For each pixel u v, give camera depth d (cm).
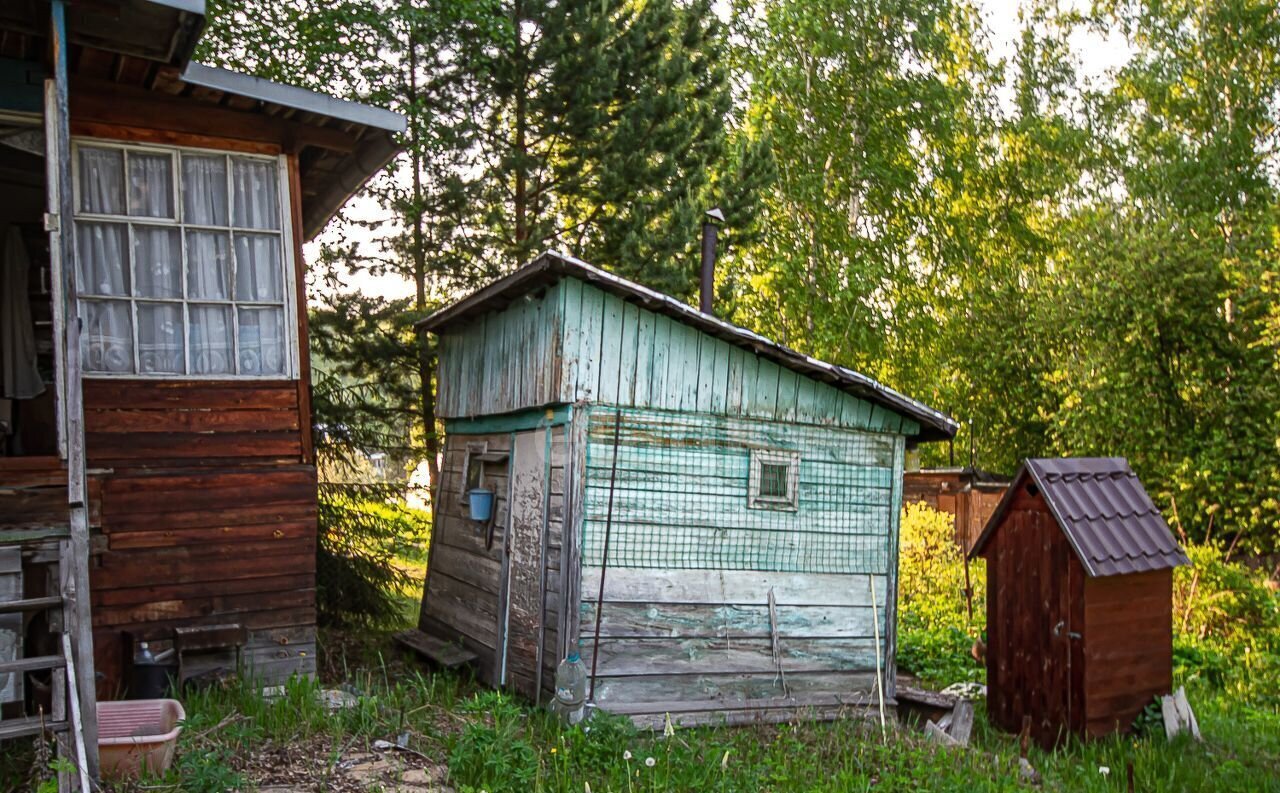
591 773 663
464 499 1073
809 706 902
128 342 733
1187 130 2419
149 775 549
